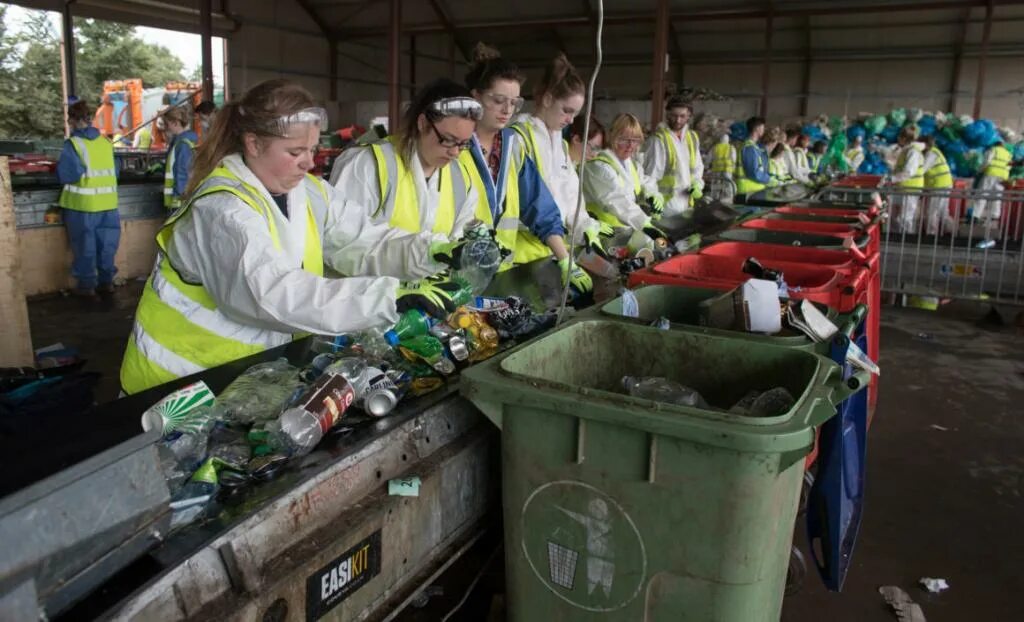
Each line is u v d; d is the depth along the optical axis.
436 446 1.52
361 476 1.31
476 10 17.48
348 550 1.23
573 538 1.38
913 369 4.97
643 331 1.75
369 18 18.16
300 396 1.31
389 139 2.29
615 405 1.25
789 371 1.60
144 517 0.95
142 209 7.32
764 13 15.39
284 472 1.21
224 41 16.00
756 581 1.28
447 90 2.14
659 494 1.27
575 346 1.75
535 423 1.35
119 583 0.94
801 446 1.16
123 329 5.42
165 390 1.44
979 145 12.79
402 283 1.67
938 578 2.63
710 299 2.04
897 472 3.44
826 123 15.58
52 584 0.83
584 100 3.13
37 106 20.16
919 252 6.86
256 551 1.10
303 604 1.15
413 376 1.58
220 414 1.32
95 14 12.84
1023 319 6.38
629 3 16.03
